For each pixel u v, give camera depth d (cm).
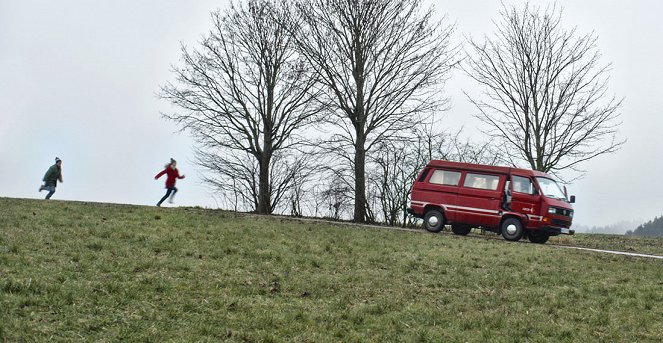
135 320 991
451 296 1348
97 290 1109
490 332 1094
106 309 1018
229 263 1480
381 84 3672
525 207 2481
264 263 1523
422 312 1197
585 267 1773
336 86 3662
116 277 1224
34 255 1314
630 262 1928
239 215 2633
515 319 1183
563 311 1266
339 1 3625
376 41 3647
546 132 3788
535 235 2634
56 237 1544
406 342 1020
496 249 2020
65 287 1084
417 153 3838
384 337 1038
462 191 2581
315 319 1106
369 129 3647
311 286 1331
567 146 3719
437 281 1479
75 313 978
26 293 1030
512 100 3891
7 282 1052
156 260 1406
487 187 2547
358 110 3622
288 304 1184
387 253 1812
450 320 1159
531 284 1512
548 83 3819
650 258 2088
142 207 2470
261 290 1259
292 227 2258
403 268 1602
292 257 1611
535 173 2538
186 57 4084
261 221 2389
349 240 2016
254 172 4475
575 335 1110
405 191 3788
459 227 2697
